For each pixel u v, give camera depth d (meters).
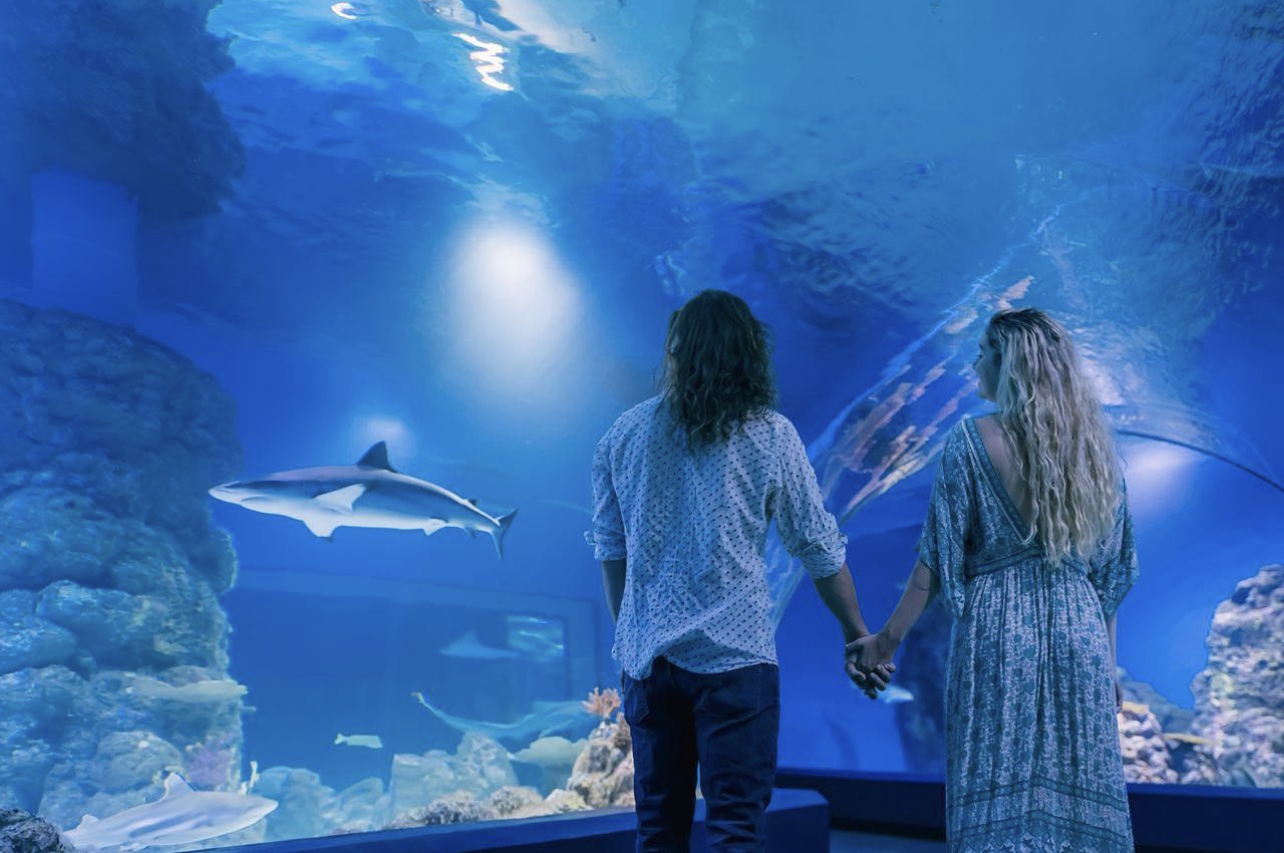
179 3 11.34
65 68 12.25
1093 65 10.23
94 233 14.42
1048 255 12.42
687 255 16.28
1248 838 3.52
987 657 2.11
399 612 30.84
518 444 28.12
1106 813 1.96
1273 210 10.48
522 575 30.86
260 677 30.20
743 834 1.70
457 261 19.47
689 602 1.87
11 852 2.24
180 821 6.23
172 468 13.76
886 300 14.44
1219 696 13.04
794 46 10.90
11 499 11.78
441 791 16.11
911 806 4.66
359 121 14.23
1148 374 12.73
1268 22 9.10
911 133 11.87
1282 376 11.82
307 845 2.47
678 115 12.65
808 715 24.36
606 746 8.43
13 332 12.78
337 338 24.06
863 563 22.19
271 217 17.61
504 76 12.45
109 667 11.81
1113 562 2.25
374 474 8.00
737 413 1.94
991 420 2.26
